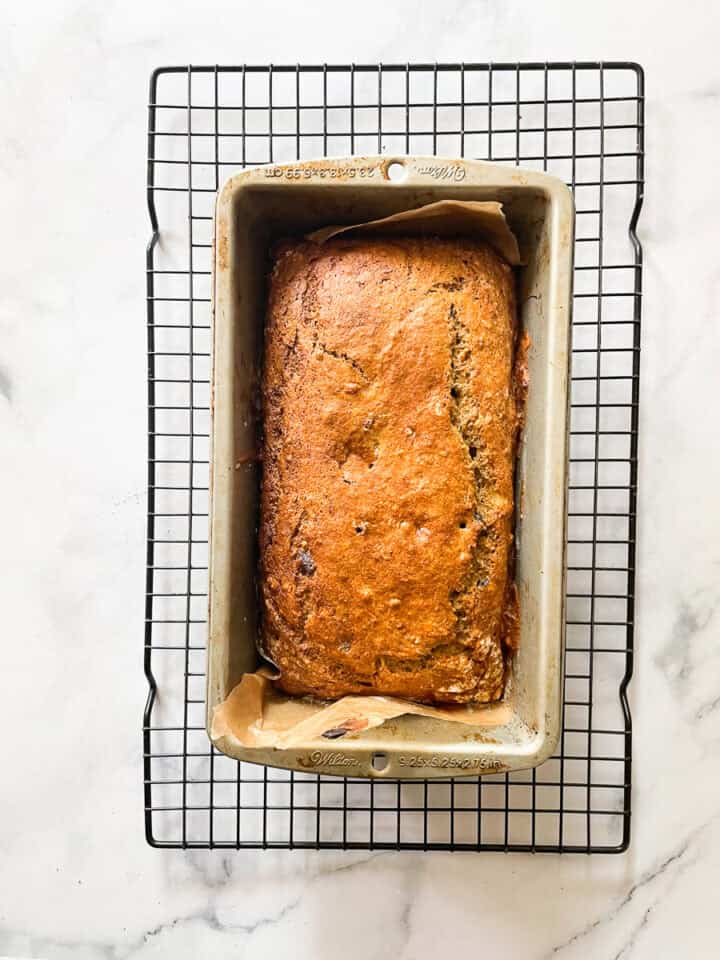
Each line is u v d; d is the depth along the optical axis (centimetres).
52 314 45
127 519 45
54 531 45
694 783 43
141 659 45
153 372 43
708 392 44
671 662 44
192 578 44
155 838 44
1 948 44
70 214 45
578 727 44
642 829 43
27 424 45
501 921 43
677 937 43
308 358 36
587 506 44
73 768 45
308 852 44
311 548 36
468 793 44
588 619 44
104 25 45
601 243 40
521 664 36
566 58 44
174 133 43
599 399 42
